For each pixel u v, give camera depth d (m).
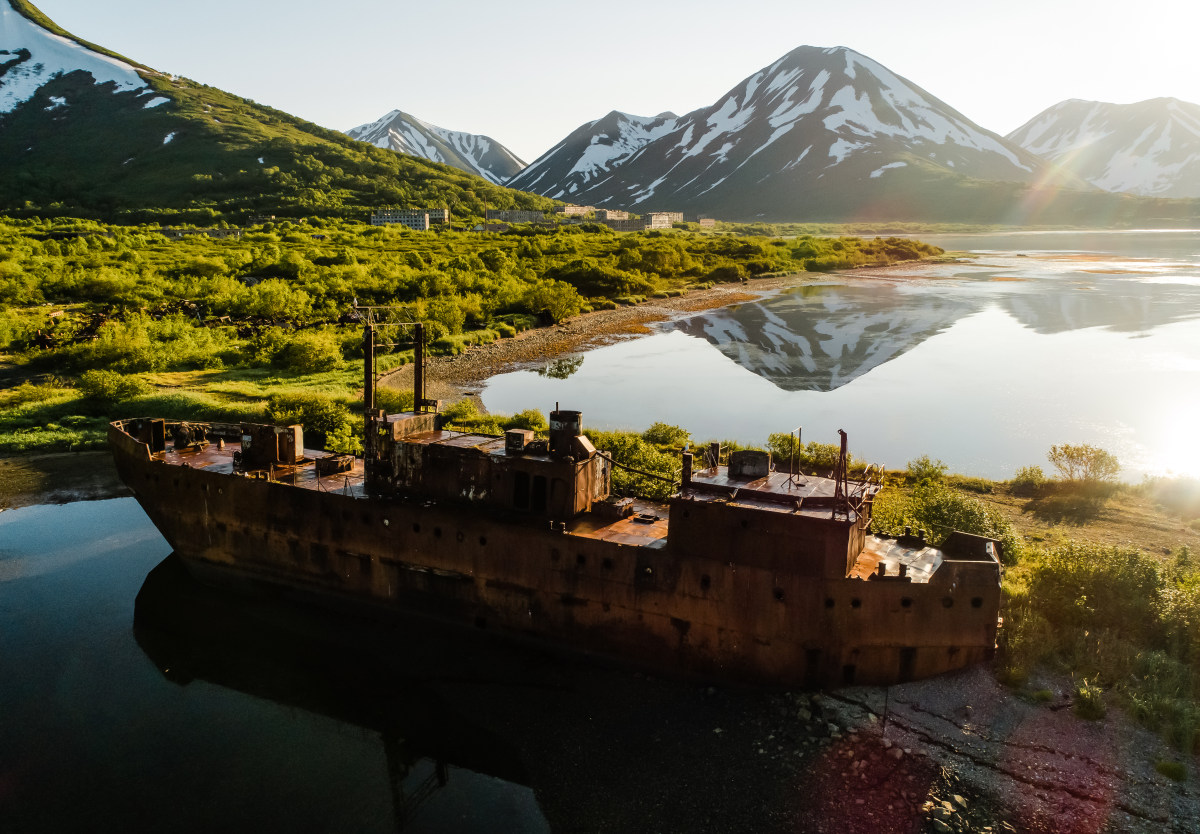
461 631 30.59
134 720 26.25
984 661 25.23
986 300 136.88
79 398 64.62
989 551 26.80
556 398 73.12
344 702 27.22
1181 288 150.88
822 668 25.45
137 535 41.44
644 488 39.94
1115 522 41.78
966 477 49.81
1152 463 54.06
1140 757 21.67
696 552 26.23
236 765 24.08
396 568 31.20
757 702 25.80
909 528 30.86
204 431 40.72
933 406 69.69
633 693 26.89
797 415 67.62
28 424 59.53
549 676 28.17
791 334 106.75
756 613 25.72
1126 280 167.38
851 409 69.31
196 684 28.36
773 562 25.28
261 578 34.47
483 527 29.27
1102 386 74.94
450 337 97.38
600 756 23.88
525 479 29.83
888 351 94.06
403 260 166.00
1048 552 35.56
